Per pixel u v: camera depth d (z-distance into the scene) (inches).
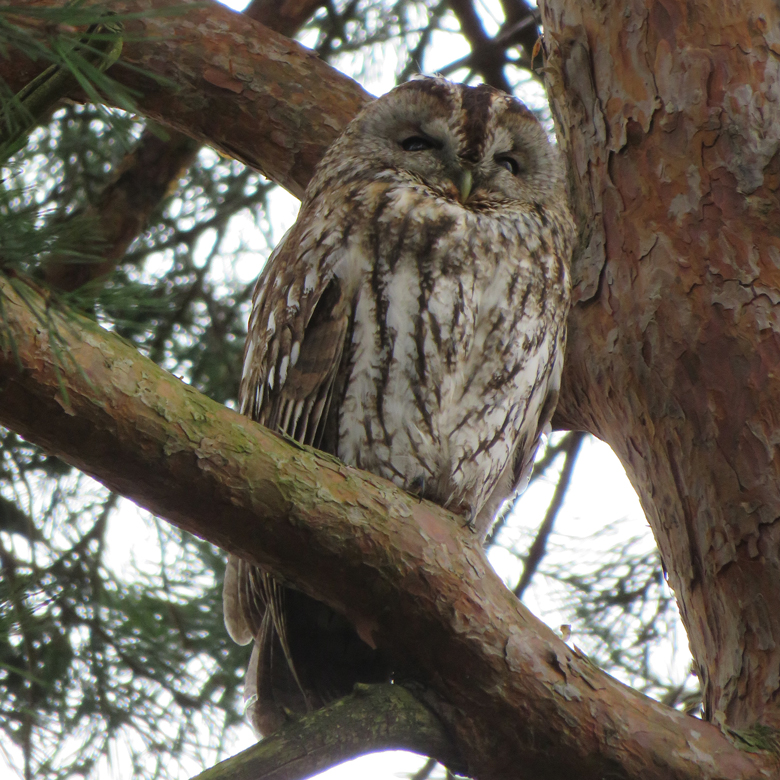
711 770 233.8
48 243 171.0
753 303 279.4
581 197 316.8
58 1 291.6
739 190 289.3
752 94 295.7
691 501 276.8
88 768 380.5
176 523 210.5
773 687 255.0
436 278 293.6
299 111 360.8
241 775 198.2
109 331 195.3
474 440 299.0
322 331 296.2
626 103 307.3
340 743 209.0
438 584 219.9
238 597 307.9
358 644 275.1
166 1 361.7
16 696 391.9
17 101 178.2
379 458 294.0
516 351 301.1
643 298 292.7
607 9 315.3
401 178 316.5
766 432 270.7
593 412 315.6
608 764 229.5
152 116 366.6
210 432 199.9
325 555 212.7
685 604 279.9
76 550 410.9
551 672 228.2
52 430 189.3
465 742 227.8
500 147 327.9
